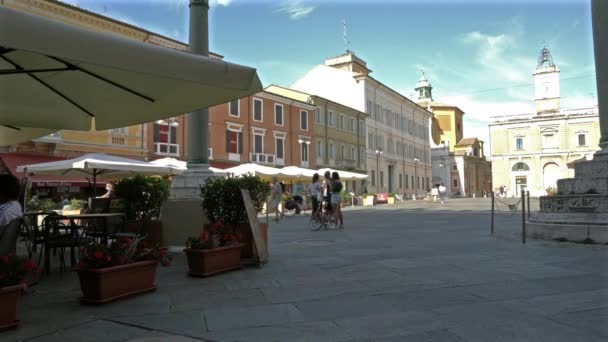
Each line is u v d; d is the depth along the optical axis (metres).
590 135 67.31
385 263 7.28
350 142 52.53
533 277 5.99
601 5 9.66
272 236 12.27
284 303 4.88
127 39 3.46
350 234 12.48
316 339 3.74
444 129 92.88
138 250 5.46
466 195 88.50
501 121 73.25
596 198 9.06
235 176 7.72
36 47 2.99
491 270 6.53
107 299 4.87
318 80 57.38
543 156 70.00
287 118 42.78
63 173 13.09
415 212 25.62
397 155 65.31
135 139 28.81
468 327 3.98
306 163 45.03
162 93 4.95
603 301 4.76
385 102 61.88
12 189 5.23
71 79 4.86
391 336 3.79
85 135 26.02
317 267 7.02
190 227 8.43
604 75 9.63
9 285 4.05
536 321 4.11
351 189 51.69
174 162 21.41
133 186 8.58
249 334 3.89
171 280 6.11
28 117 6.15
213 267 6.38
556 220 9.55
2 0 21.97
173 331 3.98
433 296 5.08
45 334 3.93
